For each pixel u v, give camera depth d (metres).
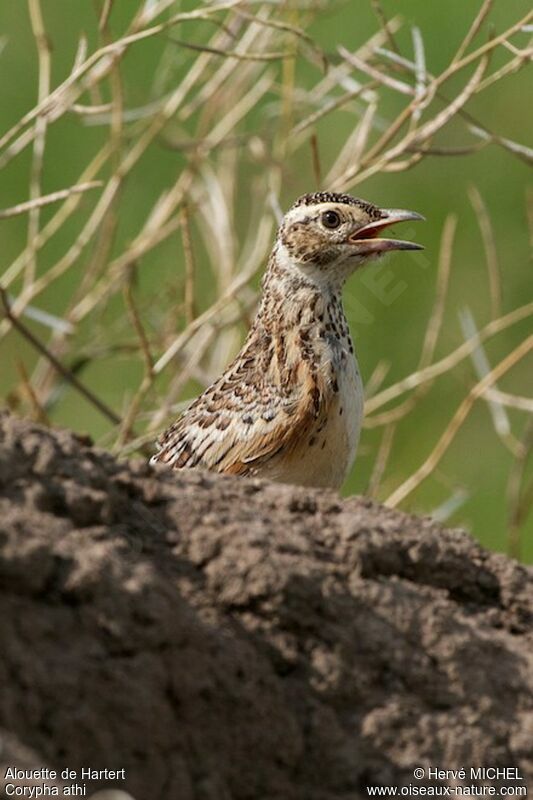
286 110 14.62
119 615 6.95
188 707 7.01
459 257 19.97
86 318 17.53
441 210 20.25
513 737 7.53
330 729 7.31
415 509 15.74
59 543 7.08
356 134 14.41
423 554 8.03
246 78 14.98
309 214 11.20
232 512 7.82
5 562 6.86
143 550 7.48
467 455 18.61
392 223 11.24
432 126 12.69
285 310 11.15
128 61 19.55
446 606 7.88
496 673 7.70
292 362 10.84
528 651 7.89
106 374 18.17
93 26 20.61
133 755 6.78
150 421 14.55
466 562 8.14
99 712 6.77
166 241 18.70
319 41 20.20
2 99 20.31
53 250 19.47
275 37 15.00
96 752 6.70
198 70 14.33
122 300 17.92
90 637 6.89
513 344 19.42
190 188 15.21
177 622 7.06
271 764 7.12
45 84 13.62
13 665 6.68
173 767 6.86
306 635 7.46
